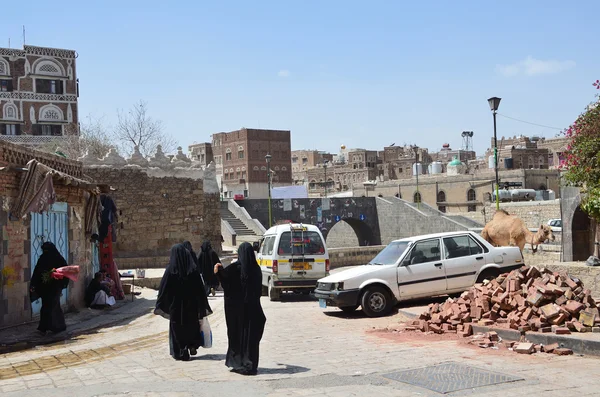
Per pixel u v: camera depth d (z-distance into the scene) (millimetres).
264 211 58375
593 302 10133
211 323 13750
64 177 14258
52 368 8570
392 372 7660
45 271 11969
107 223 18203
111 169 32469
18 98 61156
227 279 7879
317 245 19234
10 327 12523
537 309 10172
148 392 6723
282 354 9367
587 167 17984
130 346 10523
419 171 81875
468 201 66938
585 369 7691
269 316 14664
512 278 11117
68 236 15789
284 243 19094
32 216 13531
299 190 72438
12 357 9695
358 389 6797
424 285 14031
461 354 8906
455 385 6891
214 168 40719
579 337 8992
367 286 13820
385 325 12539
